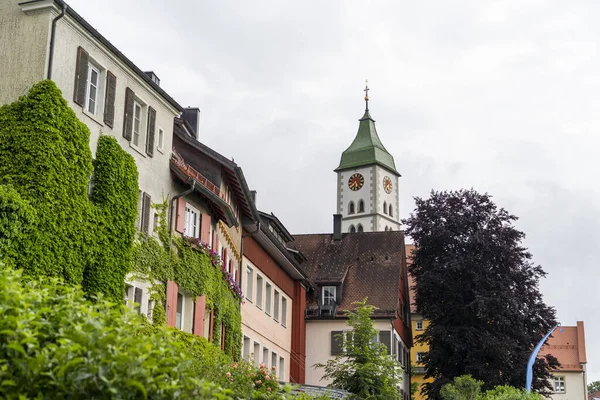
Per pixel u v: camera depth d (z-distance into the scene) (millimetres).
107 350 7984
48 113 20594
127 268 23562
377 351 37500
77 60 22188
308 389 31859
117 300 22922
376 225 123500
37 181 20016
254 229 38031
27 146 20219
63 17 21641
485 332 53594
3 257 18422
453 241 57500
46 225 19984
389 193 127500
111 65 23922
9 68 21250
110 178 23000
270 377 20578
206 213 30688
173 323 26656
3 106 20812
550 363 56281
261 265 41594
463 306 54969
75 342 8047
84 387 7691
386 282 56469
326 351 53281
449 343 53438
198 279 29031
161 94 26828
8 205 18562
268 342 43094
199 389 8336
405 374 61469
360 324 38219
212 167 32281
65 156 20953
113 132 23906
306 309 54344
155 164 26562
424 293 57062
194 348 24328
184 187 28406
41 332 8438
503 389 46781
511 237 56594
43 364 7734
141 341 8375
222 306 32281
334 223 61375
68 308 8742
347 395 33062
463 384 47281
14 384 7531
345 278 57156
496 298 53250
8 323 8078
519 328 54938
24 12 21469
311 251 60125
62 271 20500
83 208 21500
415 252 59469
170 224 27250
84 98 22547
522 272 56438
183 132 32344
